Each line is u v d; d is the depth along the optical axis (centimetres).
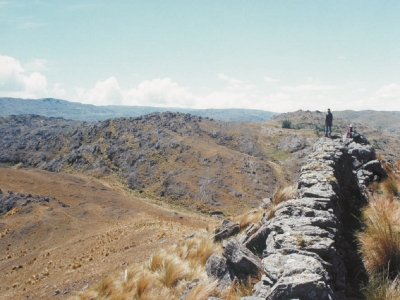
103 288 1157
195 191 14012
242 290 611
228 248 720
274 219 706
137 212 6819
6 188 9725
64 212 6981
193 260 950
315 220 616
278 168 18212
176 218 8056
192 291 652
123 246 3491
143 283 903
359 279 566
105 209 7044
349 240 706
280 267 484
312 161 1020
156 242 3288
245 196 13762
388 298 474
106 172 17100
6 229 6206
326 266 485
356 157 1419
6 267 4453
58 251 4600
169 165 16750
